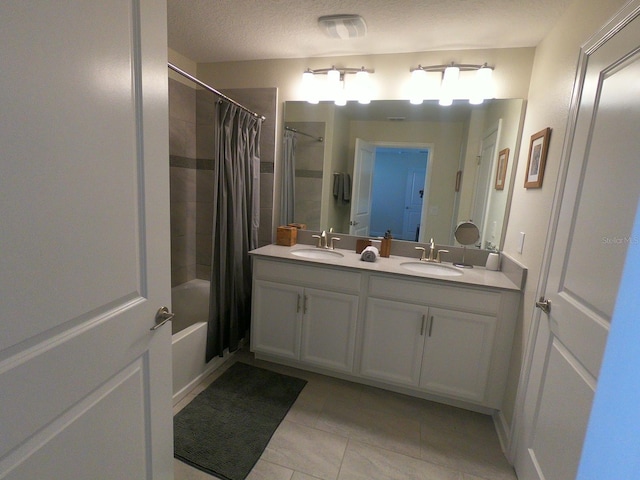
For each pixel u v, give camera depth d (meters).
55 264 0.70
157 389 1.10
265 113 2.55
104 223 0.82
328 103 2.44
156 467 1.13
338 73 2.28
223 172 2.11
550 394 1.28
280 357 2.30
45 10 0.63
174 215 2.62
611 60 1.06
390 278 1.96
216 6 1.72
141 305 0.98
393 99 2.31
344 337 2.11
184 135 2.62
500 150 2.12
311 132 2.52
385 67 2.29
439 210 2.35
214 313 2.16
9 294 0.61
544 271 1.44
